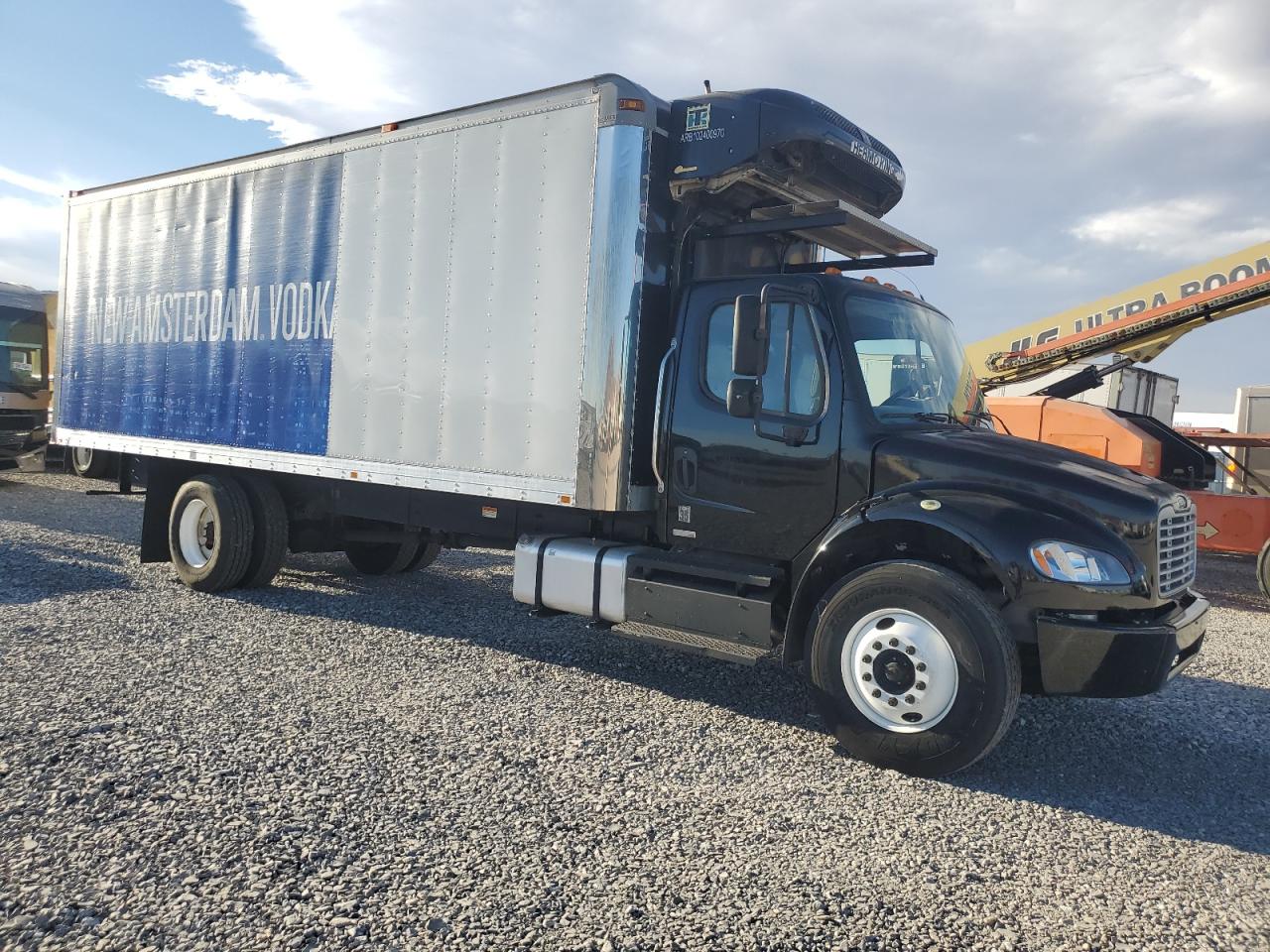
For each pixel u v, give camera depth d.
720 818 3.80
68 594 7.32
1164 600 4.50
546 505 6.29
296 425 7.17
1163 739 5.17
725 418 5.38
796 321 5.20
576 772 4.21
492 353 5.99
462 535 7.35
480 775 4.09
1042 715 5.52
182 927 2.81
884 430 4.94
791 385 5.19
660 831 3.65
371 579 8.91
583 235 5.57
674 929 2.93
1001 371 15.20
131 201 8.70
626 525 5.95
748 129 5.42
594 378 5.49
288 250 7.26
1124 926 3.10
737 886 3.24
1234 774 4.67
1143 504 4.39
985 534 4.35
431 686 5.40
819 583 4.95
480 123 6.07
